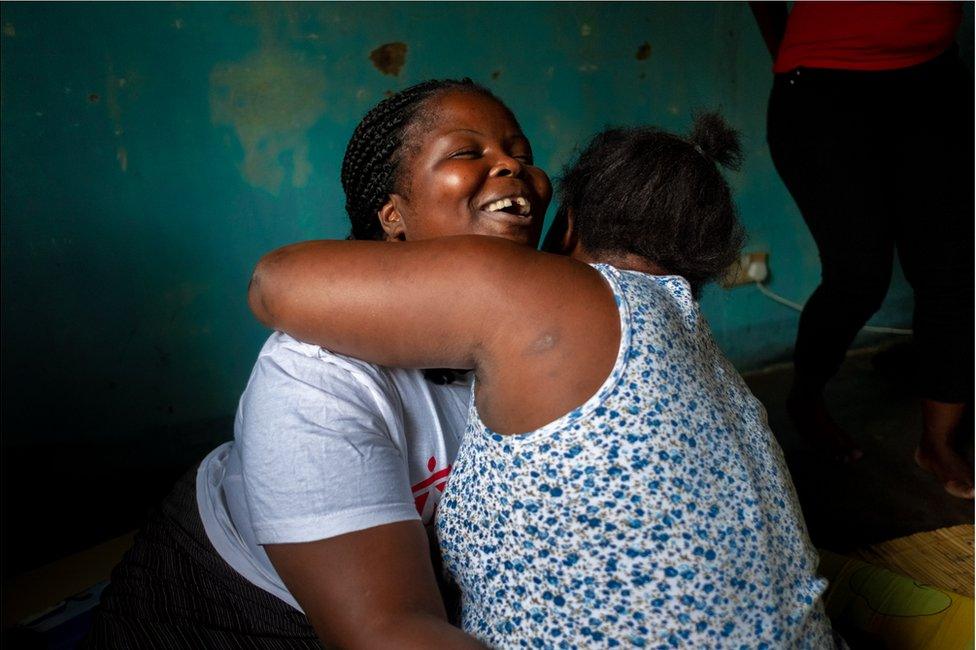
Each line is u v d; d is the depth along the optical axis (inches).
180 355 100.6
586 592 26.7
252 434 30.4
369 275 28.7
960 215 71.6
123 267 96.0
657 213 31.7
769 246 117.2
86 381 97.4
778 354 120.6
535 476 26.9
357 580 27.8
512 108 105.5
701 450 27.3
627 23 106.7
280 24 95.3
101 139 92.1
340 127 100.2
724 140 34.8
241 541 37.5
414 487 34.1
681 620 26.5
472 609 29.9
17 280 92.8
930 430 80.0
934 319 74.5
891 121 72.9
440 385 36.5
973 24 111.0
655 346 27.5
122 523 89.4
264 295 31.1
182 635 35.7
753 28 110.9
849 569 47.9
